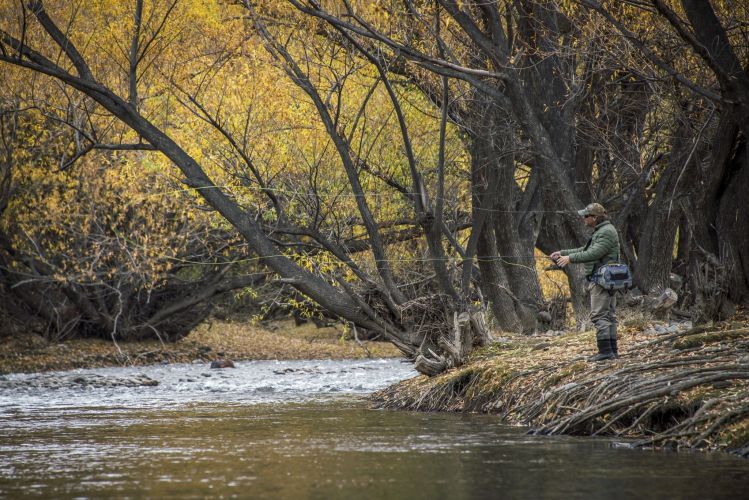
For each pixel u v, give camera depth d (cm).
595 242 3097
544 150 4766
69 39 4978
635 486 1745
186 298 9325
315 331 12431
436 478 1886
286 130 5381
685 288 5581
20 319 8944
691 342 2975
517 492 1709
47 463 2202
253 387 5466
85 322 9194
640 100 5581
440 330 4225
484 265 6200
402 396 3931
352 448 2402
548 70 5300
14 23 4928
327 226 5528
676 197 5012
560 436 2556
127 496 1722
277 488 1784
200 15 4906
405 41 4288
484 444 2427
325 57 5150
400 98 5691
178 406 4128
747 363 2536
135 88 4606
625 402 2483
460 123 5466
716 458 2070
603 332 3091
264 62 5041
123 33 4966
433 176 6041
